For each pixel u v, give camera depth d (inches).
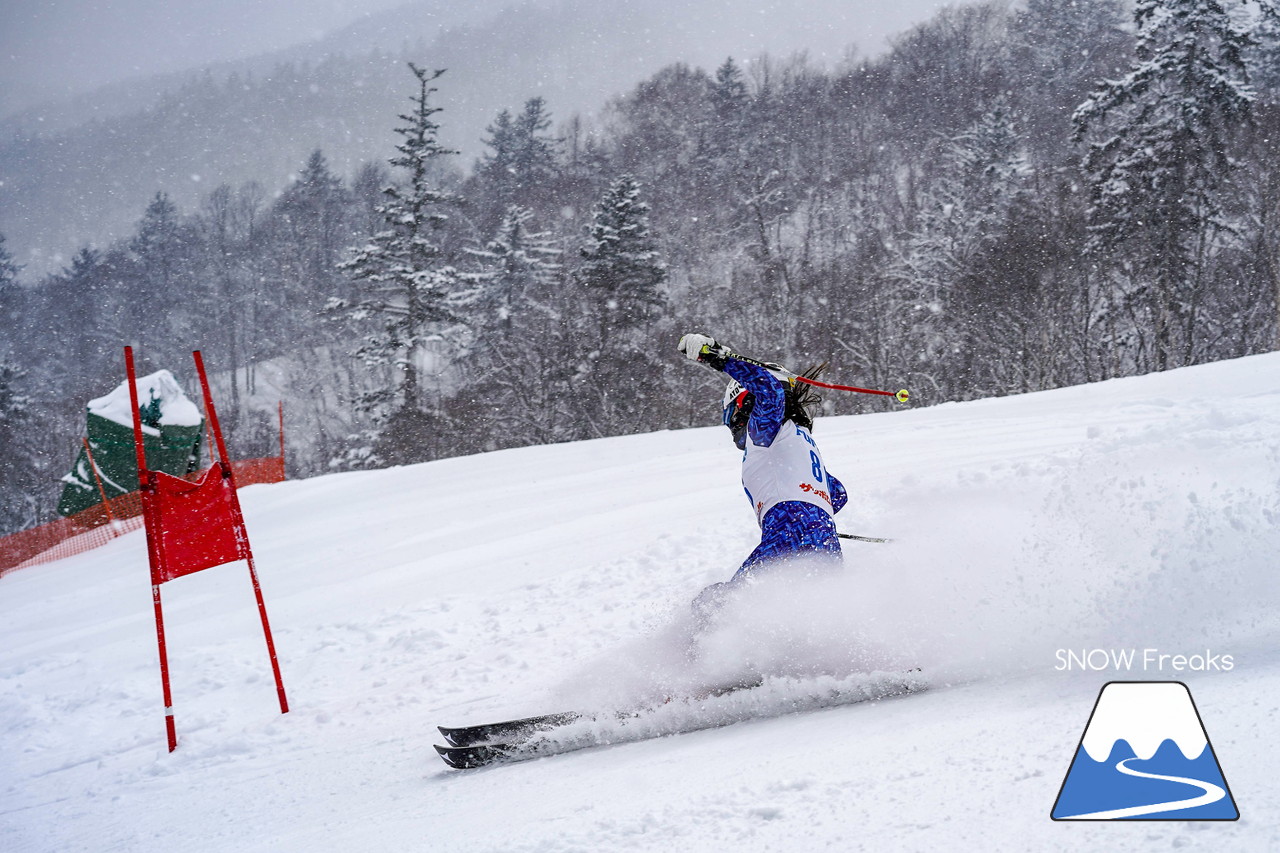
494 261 1950.1
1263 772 79.0
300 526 521.7
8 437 2142.0
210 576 433.7
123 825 175.5
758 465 173.8
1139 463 267.9
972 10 3863.2
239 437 2640.3
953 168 2422.5
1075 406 516.7
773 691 151.6
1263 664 109.3
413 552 415.2
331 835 141.3
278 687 240.1
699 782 116.3
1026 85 3331.7
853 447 478.9
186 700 261.4
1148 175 1353.3
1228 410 375.6
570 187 3326.8
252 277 3671.3
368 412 1648.6
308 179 4005.9
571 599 292.4
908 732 114.0
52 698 275.7
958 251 1628.9
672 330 1680.6
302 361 3041.3
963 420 526.0
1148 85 1381.6
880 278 1637.6
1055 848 75.2
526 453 647.8
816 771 107.0
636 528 374.9
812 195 2849.4
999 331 1477.6
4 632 401.7
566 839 106.0
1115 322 1421.0
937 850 79.7
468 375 1801.2
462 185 3745.1
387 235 1673.2
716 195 3063.5
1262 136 1519.4
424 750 189.9
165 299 3666.3
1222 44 1354.6
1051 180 1879.9
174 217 3941.9
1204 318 1446.9
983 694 124.7
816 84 3705.7
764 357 1656.0
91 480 647.1
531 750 163.8
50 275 3939.5
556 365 1539.1
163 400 649.0
